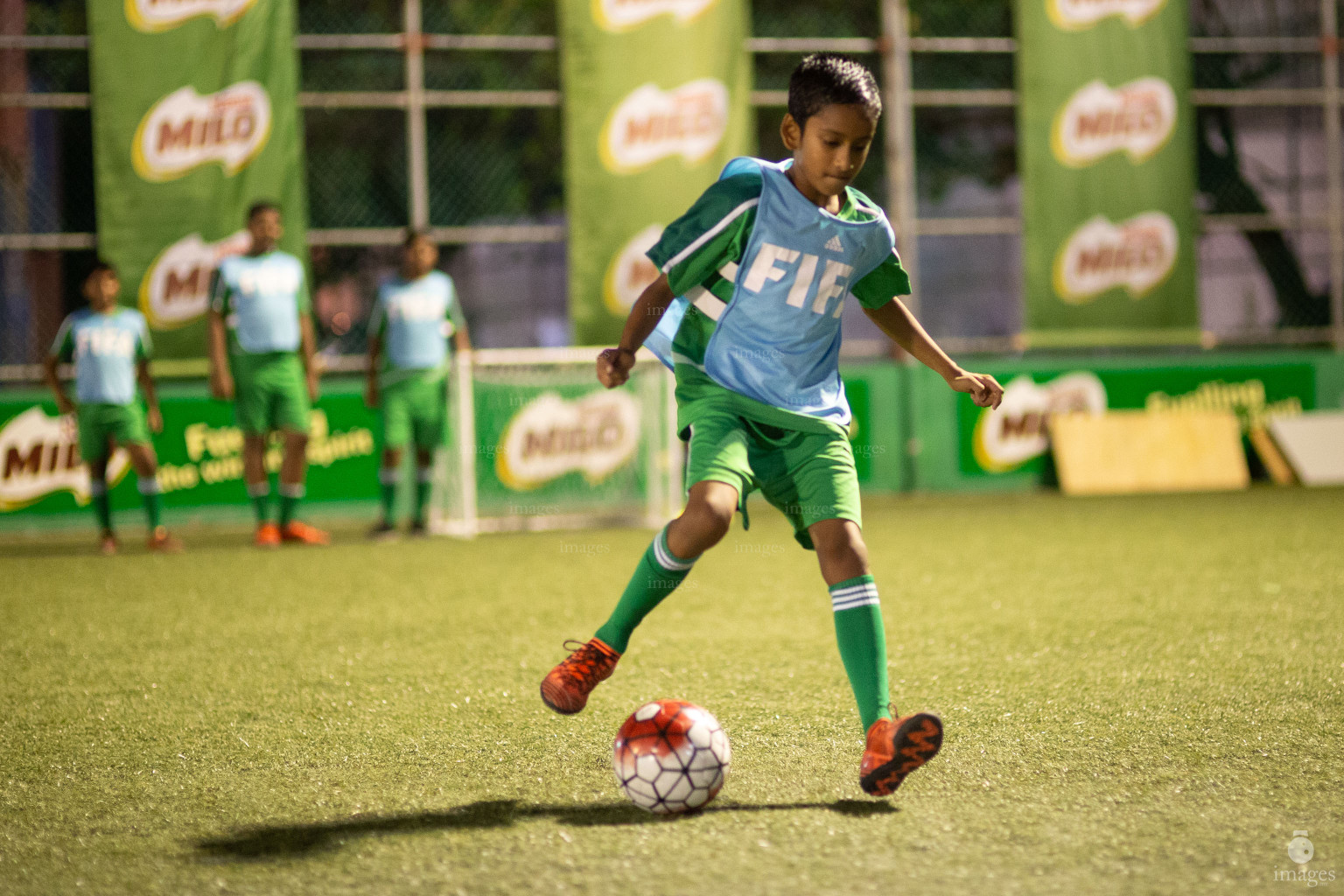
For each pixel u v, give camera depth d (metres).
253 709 7.07
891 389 20.56
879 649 5.21
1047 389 21.17
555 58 23.77
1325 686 7.17
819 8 23.19
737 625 9.57
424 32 23.41
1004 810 4.95
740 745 6.05
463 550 15.09
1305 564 12.40
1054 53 20.69
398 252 22.09
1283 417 21.95
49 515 17.66
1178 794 5.16
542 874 4.31
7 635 9.61
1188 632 8.95
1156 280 21.17
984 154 24.70
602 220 19.20
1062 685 7.30
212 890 4.25
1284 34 22.34
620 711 6.84
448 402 17.70
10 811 5.21
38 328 18.84
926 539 15.12
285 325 15.33
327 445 18.58
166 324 18.09
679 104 19.36
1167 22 21.02
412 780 5.56
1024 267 20.78
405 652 8.75
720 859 4.42
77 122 19.66
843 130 4.96
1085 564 12.74
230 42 18.19
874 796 5.17
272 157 18.38
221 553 14.95
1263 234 22.80
